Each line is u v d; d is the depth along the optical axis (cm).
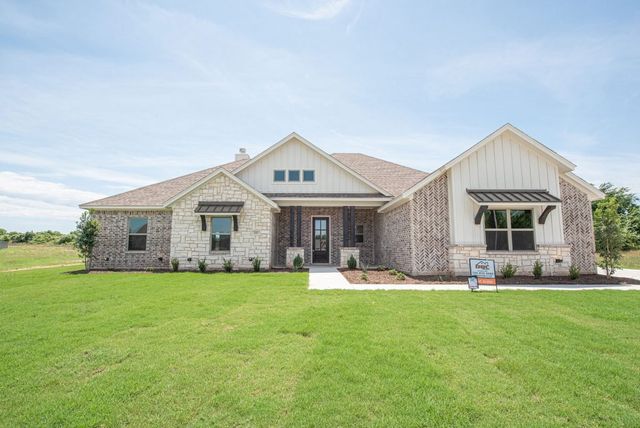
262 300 799
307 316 641
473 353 458
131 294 877
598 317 660
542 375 388
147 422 293
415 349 463
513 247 1312
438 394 340
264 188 1766
